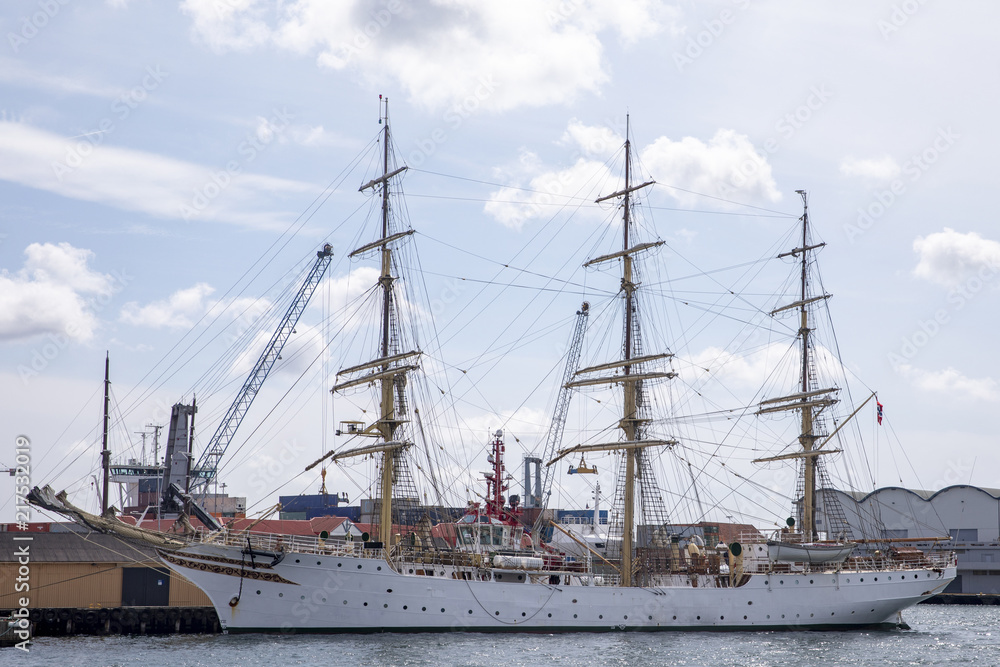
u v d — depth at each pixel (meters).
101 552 89.88
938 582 99.19
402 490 91.06
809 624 93.19
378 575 79.25
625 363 98.00
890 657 75.06
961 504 151.38
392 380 92.62
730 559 92.38
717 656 73.38
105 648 73.88
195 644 75.00
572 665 66.75
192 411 132.75
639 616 86.88
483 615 81.69
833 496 110.75
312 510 162.88
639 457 97.62
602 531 107.62
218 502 150.88
